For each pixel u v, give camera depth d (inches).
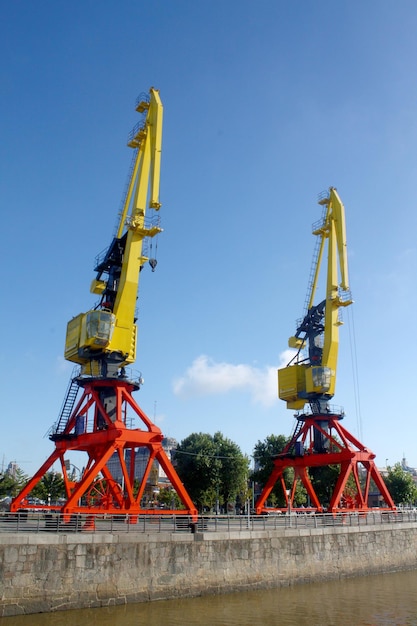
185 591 1234.0
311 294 2402.8
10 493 3329.2
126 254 1672.0
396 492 3624.5
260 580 1381.6
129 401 1589.6
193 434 2938.0
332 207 2375.7
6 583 1001.5
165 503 3681.1
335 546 1625.2
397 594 1360.7
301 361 2320.4
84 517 1334.9
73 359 1700.3
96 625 960.3
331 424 2162.9
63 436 1614.2
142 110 1846.7
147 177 1754.4
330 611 1152.2
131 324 1638.8
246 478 2856.8
